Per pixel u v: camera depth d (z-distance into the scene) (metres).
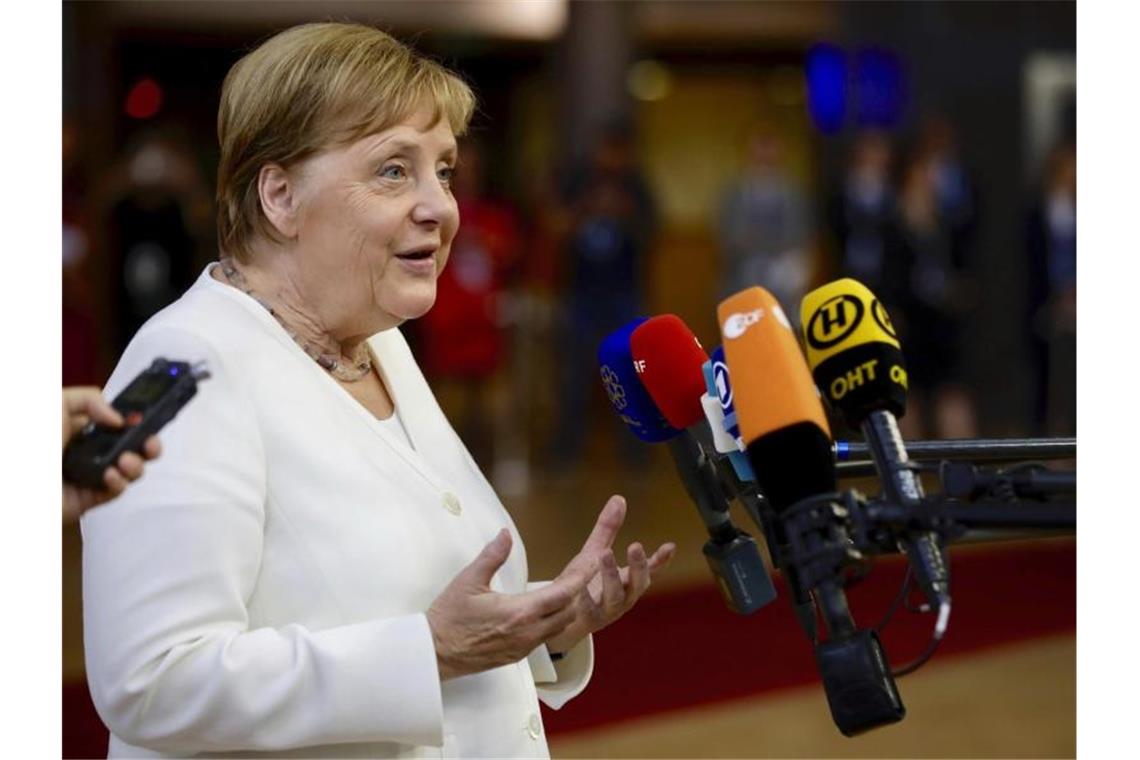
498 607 3.09
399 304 3.41
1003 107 20.00
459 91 3.49
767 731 8.09
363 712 3.04
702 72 25.02
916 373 16.61
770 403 2.81
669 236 24.67
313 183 3.35
